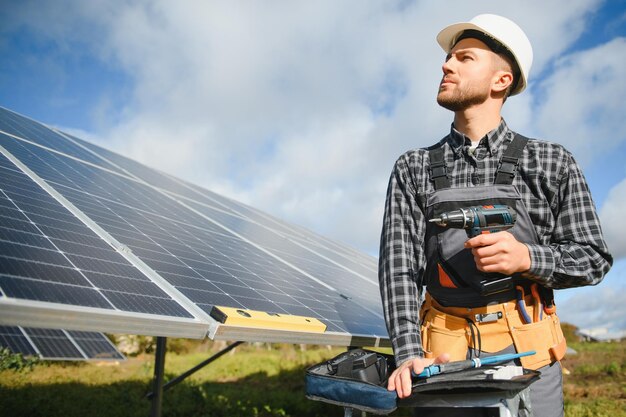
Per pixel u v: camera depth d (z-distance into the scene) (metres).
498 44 2.53
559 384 2.20
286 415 8.48
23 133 6.11
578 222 2.27
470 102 2.51
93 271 2.64
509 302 2.21
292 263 5.96
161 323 2.35
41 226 3.00
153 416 4.88
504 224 2.16
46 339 8.14
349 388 2.09
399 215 2.59
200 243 4.74
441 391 1.87
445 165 2.51
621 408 8.63
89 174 5.64
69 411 7.78
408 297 2.39
